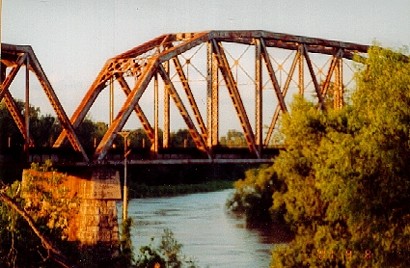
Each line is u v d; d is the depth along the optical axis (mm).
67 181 49688
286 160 39156
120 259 35938
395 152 28219
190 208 86750
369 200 28812
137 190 104625
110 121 54531
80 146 47625
